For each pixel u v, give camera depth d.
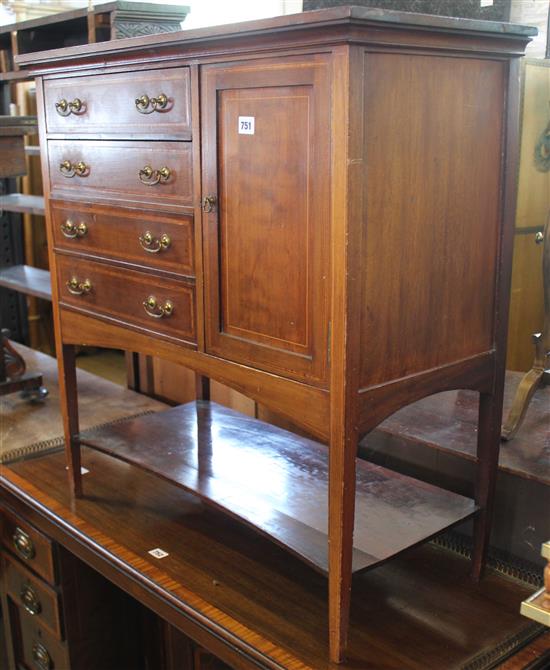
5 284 2.99
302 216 1.38
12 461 2.39
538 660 1.52
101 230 1.85
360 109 1.26
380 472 1.91
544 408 2.18
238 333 1.56
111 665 2.29
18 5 3.52
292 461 1.97
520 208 2.38
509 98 1.52
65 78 1.87
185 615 1.67
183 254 1.65
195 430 2.17
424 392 1.50
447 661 1.50
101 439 2.09
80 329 1.99
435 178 1.42
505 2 2.29
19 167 2.55
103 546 1.90
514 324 2.52
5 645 2.70
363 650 1.53
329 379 1.38
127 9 2.15
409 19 1.26
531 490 1.75
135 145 1.70
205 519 2.04
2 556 2.39
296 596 1.71
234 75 1.44
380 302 1.37
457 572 1.82
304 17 1.24
